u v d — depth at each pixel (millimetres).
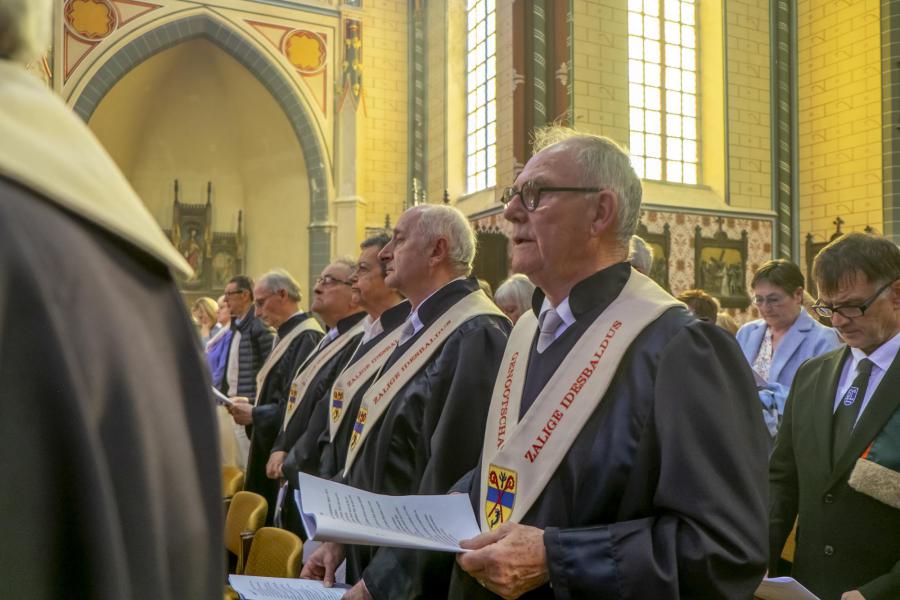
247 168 19000
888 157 12938
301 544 3223
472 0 16719
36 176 713
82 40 15672
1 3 783
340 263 5062
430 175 17766
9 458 628
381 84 18078
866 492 2402
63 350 661
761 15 14797
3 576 618
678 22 14625
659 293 1914
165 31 16281
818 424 2641
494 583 1622
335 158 17516
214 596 799
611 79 13516
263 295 6020
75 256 713
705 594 1539
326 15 17578
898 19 12906
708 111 14586
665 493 1604
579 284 1957
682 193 14102
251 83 18062
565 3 13195
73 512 651
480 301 3076
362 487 3076
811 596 2027
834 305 2551
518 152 13133
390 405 3051
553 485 1786
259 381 6023
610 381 1798
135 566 689
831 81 14055
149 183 18688
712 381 1699
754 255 14250
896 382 2453
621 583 1547
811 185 14398
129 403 719
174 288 865
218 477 833
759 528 1600
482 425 2670
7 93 769
